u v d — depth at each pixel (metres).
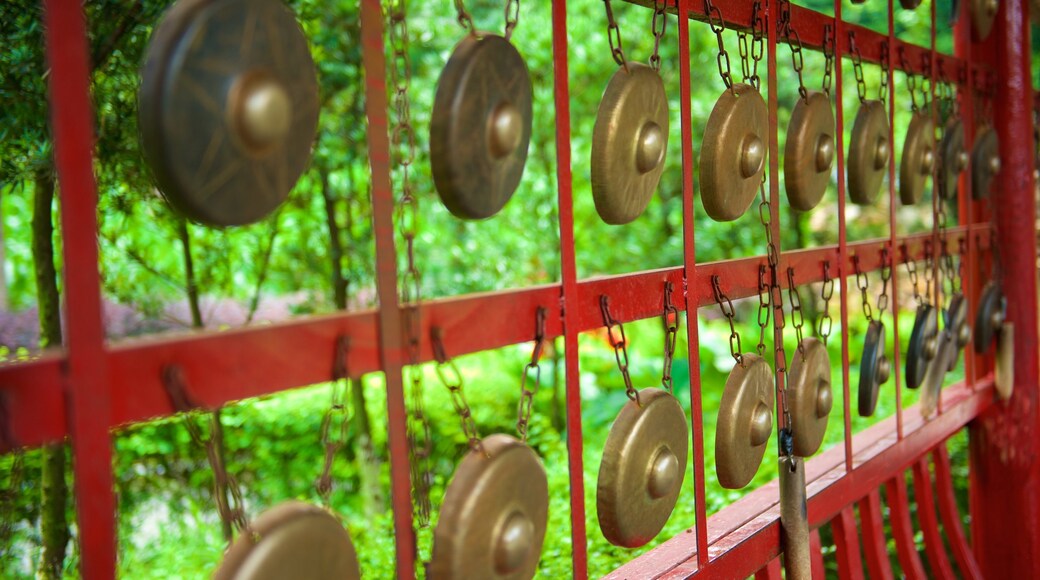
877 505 2.85
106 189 3.18
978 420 3.80
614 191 1.70
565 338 1.69
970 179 3.47
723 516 2.38
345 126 4.81
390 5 1.36
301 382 1.30
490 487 1.43
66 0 1.04
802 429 2.30
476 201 1.45
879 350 2.66
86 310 1.08
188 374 1.18
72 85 1.05
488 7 5.99
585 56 6.09
